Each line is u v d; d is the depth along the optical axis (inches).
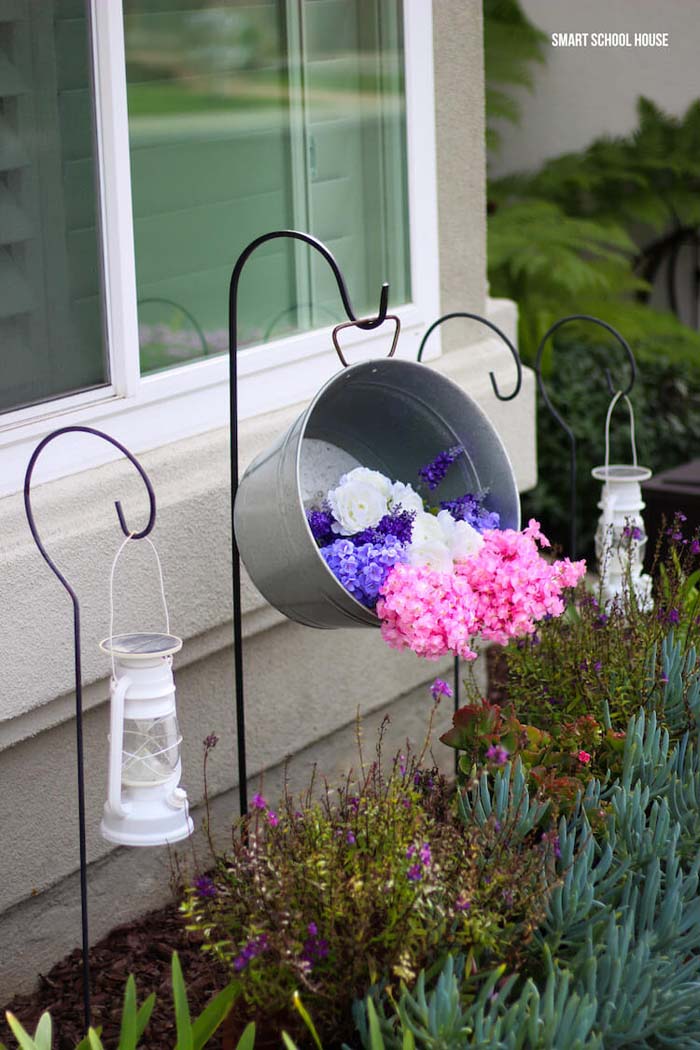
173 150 111.0
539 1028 74.0
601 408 223.0
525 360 225.6
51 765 103.0
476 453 99.6
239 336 120.3
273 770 126.7
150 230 110.1
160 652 81.4
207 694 116.9
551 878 84.3
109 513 102.5
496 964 82.4
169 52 109.1
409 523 92.8
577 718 104.3
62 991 102.0
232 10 114.0
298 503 84.8
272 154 120.6
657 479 163.3
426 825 84.7
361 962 76.7
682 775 101.3
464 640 87.0
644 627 112.0
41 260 102.0
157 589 106.3
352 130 128.2
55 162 101.7
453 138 138.0
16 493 98.7
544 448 222.1
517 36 259.1
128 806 82.7
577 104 272.1
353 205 129.8
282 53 119.6
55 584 97.2
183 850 116.6
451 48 135.7
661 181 269.9
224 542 112.9
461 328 144.5
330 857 79.0
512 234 237.5
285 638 124.9
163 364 112.9
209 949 79.7
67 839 105.2
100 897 110.0
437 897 80.5
